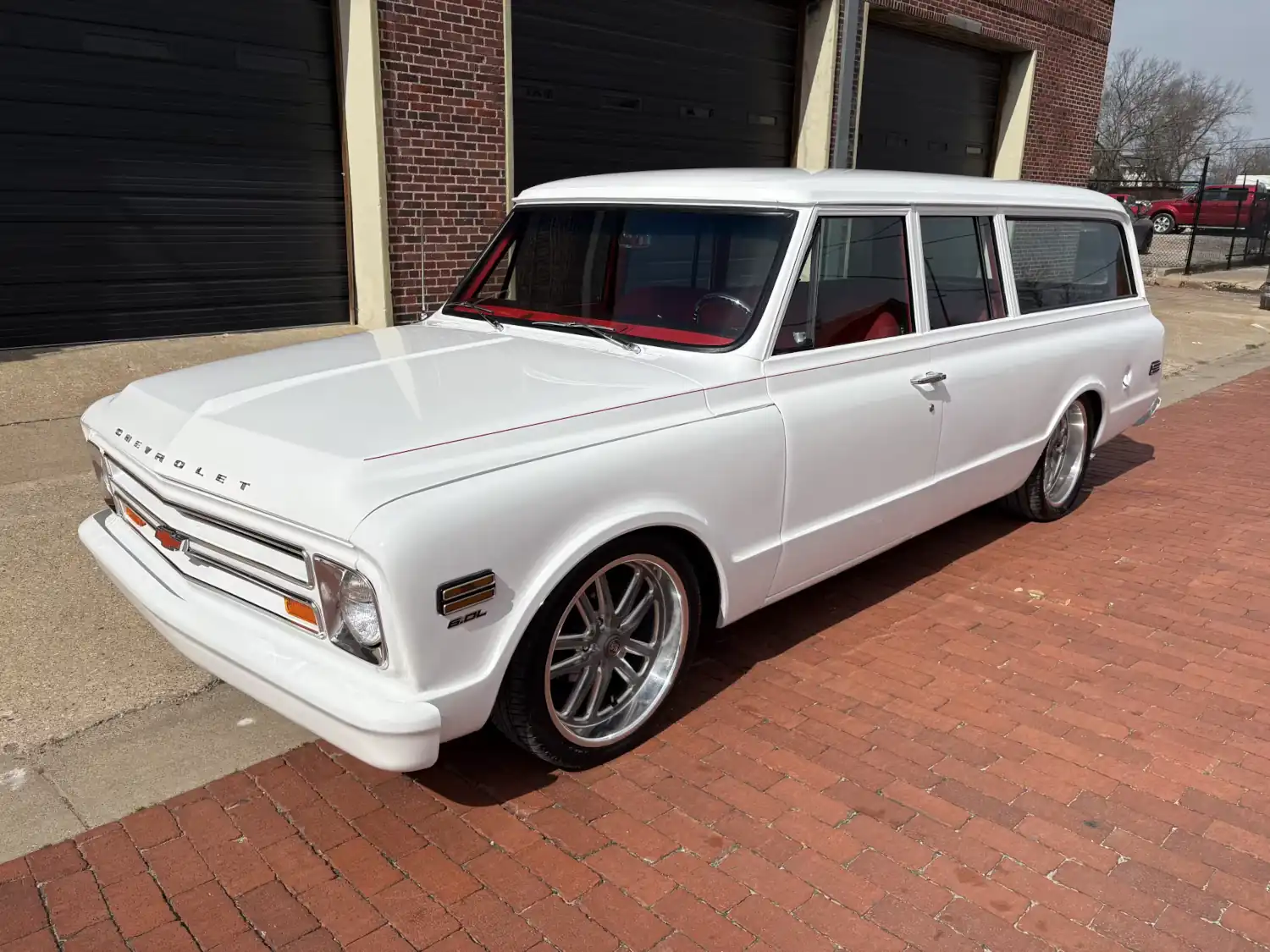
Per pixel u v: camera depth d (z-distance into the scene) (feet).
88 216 24.85
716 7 37.45
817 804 9.77
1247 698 12.05
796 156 42.83
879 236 12.86
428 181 29.25
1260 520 19.03
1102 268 18.57
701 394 10.60
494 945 7.86
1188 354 39.88
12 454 18.78
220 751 10.48
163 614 9.23
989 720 11.44
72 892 8.38
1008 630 13.94
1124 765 10.56
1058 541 17.74
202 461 9.00
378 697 7.96
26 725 10.78
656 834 9.27
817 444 11.79
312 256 29.22
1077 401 18.06
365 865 8.78
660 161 37.14
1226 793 10.07
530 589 8.78
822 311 12.08
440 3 28.19
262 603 8.82
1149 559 16.84
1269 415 28.94
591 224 13.21
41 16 23.18
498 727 9.71
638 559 10.02
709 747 10.78
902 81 47.57
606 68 34.06
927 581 15.72
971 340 14.60
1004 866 8.91
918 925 8.16
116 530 11.05
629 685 10.73
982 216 14.84
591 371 10.80
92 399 22.13
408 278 29.50
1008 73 54.34
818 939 7.99
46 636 12.73
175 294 26.76
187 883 8.50
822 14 40.37
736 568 11.10
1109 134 184.14
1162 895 8.56
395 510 7.86
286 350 12.09
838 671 12.62
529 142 32.40
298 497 8.10
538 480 8.79
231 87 26.50
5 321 24.18
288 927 8.01
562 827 9.36
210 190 26.73
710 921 8.17
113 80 24.50
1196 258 84.07
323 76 28.19
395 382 10.23
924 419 13.56
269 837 9.13
